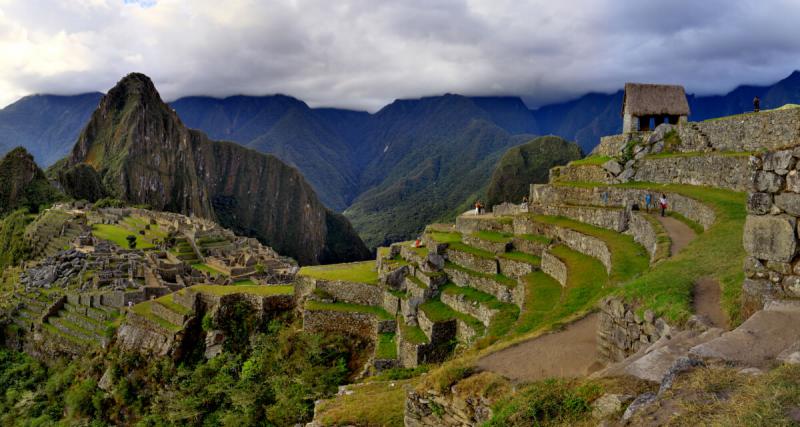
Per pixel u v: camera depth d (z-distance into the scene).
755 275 10.97
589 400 8.97
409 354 26.75
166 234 91.56
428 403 12.27
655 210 29.11
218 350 36.41
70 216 104.56
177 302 40.91
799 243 10.27
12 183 152.75
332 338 32.41
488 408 10.82
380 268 38.03
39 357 53.34
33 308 59.91
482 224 39.06
